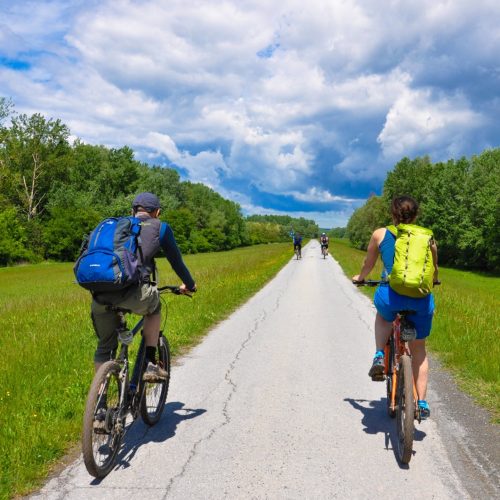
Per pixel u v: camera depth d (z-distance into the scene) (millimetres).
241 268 25984
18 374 5805
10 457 3766
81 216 62469
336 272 25312
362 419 4785
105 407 3656
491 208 48219
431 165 80312
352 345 8148
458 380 6102
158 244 4012
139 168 86000
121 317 3969
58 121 66562
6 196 62875
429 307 4090
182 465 3801
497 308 12883
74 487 3467
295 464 3822
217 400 5340
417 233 4055
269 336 8898
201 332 9273
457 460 3910
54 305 13508
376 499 3316
